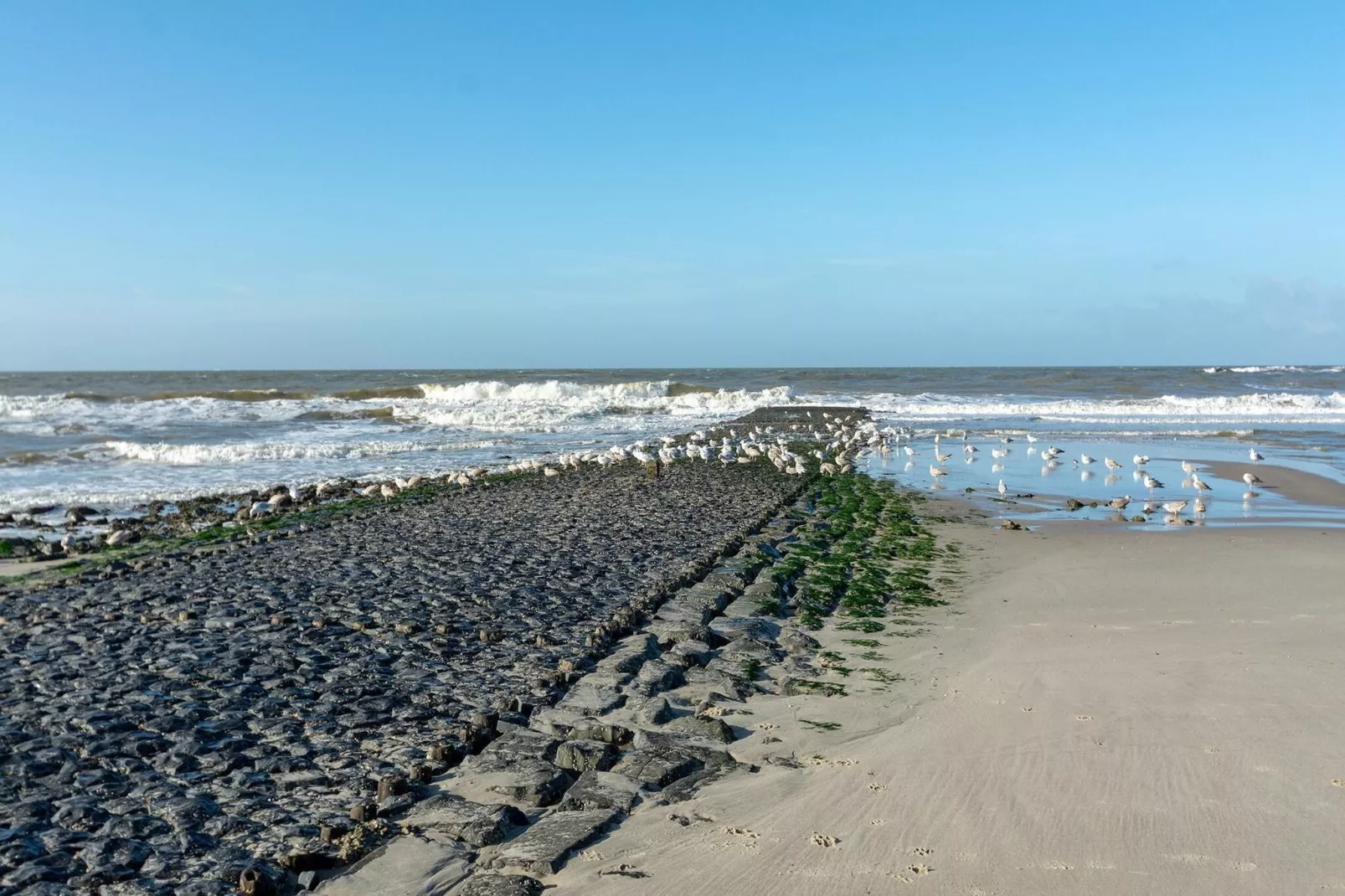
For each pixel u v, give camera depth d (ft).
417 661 33.88
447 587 45.21
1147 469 93.81
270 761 25.03
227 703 29.48
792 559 51.55
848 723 27.35
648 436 140.97
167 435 134.51
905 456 109.19
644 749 25.18
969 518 66.44
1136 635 35.17
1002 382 286.87
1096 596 41.91
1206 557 50.08
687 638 36.09
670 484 85.71
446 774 24.49
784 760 24.57
